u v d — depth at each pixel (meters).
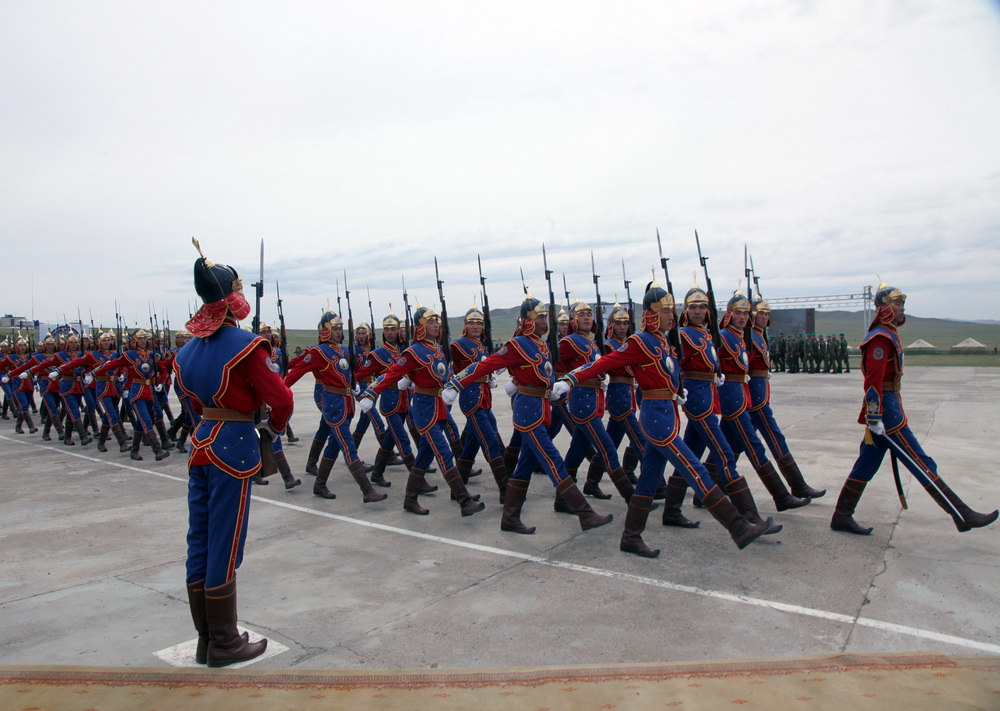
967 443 10.33
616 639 4.07
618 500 7.59
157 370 11.90
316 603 4.77
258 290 4.91
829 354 28.20
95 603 4.87
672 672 3.49
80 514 7.50
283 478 8.52
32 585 5.26
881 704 3.05
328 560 5.72
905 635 4.02
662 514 6.84
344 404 7.74
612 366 5.46
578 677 3.47
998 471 8.35
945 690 3.19
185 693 3.37
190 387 3.85
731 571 5.17
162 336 16.44
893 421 5.62
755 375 7.10
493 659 3.85
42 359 15.68
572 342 6.86
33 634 4.35
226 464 3.74
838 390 19.64
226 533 3.75
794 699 3.12
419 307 7.26
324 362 7.62
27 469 10.59
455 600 4.77
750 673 3.45
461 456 8.73
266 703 3.25
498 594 4.85
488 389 7.55
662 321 5.41
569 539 6.13
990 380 23.20
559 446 11.38
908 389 19.67
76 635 4.32
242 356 3.71
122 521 7.18
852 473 5.96
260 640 3.97
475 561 5.60
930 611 4.36
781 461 7.07
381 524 6.83
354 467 7.67
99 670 3.65
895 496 7.29
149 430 11.25
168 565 5.71
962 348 42.88
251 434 3.85
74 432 15.52
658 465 5.57
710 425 5.98
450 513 7.20
